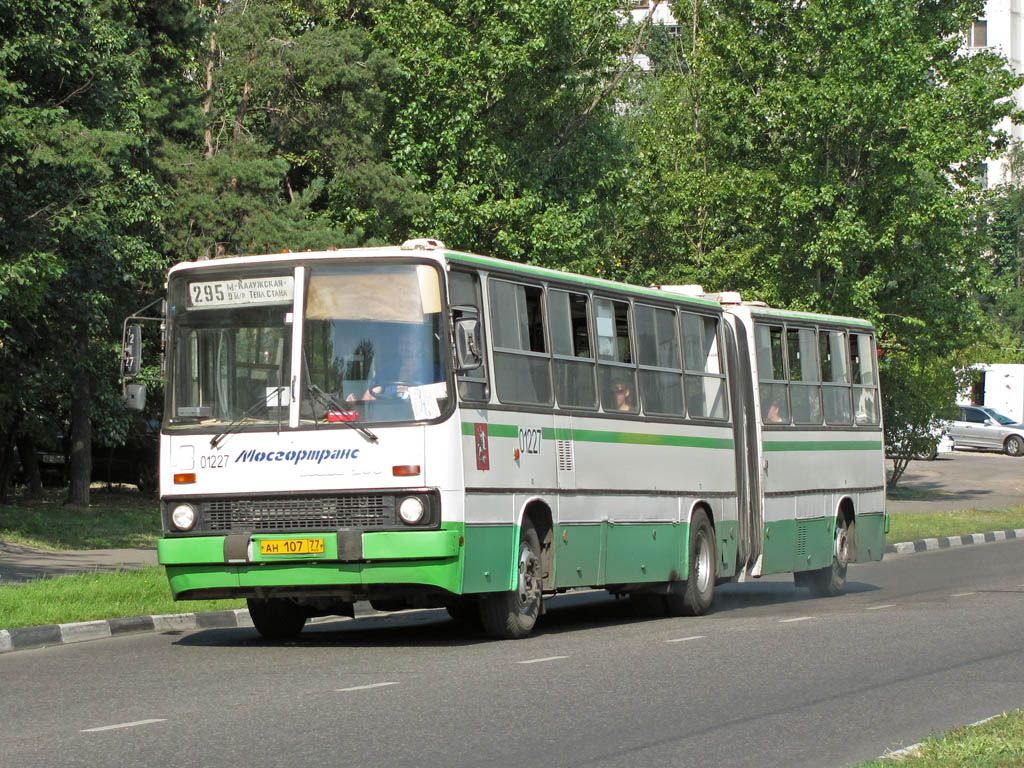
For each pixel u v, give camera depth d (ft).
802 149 170.50
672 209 186.80
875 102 164.55
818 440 101.35
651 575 79.41
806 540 98.73
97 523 132.26
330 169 170.81
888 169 168.45
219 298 64.18
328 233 147.02
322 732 41.24
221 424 63.00
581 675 53.47
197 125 151.12
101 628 69.92
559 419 71.41
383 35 169.58
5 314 117.39
